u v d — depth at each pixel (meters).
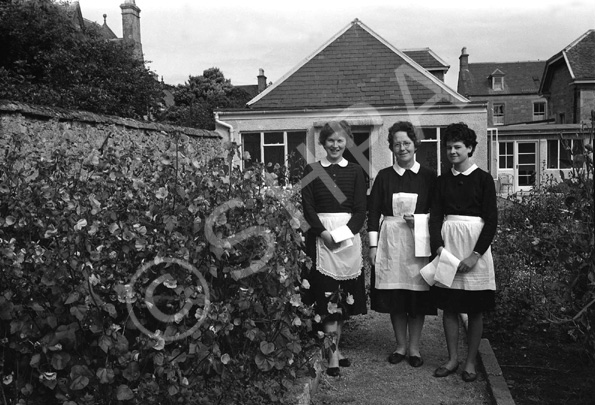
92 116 9.04
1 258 2.59
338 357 4.46
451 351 4.33
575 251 3.75
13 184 2.99
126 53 17.92
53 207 2.81
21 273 2.59
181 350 2.76
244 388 3.15
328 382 4.19
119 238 2.77
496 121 50.62
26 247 2.70
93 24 18.81
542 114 50.00
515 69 52.19
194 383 2.81
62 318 2.59
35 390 2.82
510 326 5.11
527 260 5.58
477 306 4.13
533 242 4.45
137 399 2.63
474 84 51.34
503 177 23.89
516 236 6.40
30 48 16.31
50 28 16.53
